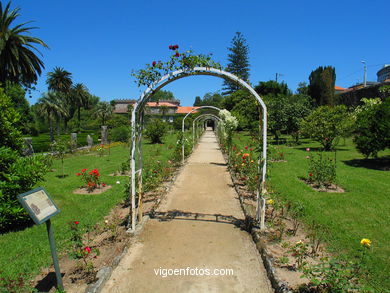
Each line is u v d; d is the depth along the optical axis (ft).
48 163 31.58
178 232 13.83
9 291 8.48
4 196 13.74
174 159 37.09
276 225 13.75
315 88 87.10
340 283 7.34
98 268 10.09
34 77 59.41
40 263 10.57
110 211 16.93
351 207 16.56
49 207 8.16
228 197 20.30
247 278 9.80
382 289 8.48
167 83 13.44
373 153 30.42
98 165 36.32
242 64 128.77
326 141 42.93
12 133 15.30
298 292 8.30
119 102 194.80
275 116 52.80
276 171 28.19
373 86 64.13
